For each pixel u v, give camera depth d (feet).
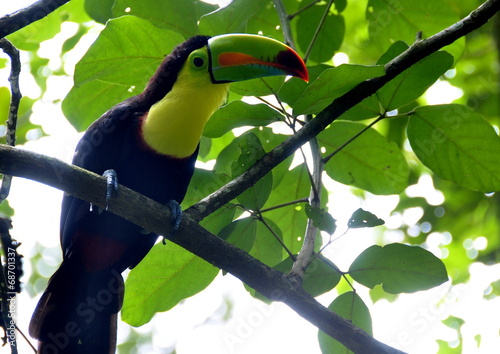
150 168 33.76
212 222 32.42
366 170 37.47
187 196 35.86
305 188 37.52
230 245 29.19
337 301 31.01
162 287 34.22
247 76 32.30
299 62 31.63
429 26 41.29
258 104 31.09
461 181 33.99
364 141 36.68
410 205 61.16
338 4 42.45
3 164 25.99
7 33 28.09
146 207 29.01
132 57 34.78
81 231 33.71
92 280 35.27
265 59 32.07
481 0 52.49
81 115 39.45
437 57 30.63
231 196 30.32
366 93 30.83
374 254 30.19
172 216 29.32
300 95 32.50
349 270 30.68
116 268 35.40
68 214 33.47
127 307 34.27
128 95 39.32
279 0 37.55
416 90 31.68
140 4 35.99
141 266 33.94
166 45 34.65
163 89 33.81
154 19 36.32
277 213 37.60
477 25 30.22
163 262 33.81
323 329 28.22
